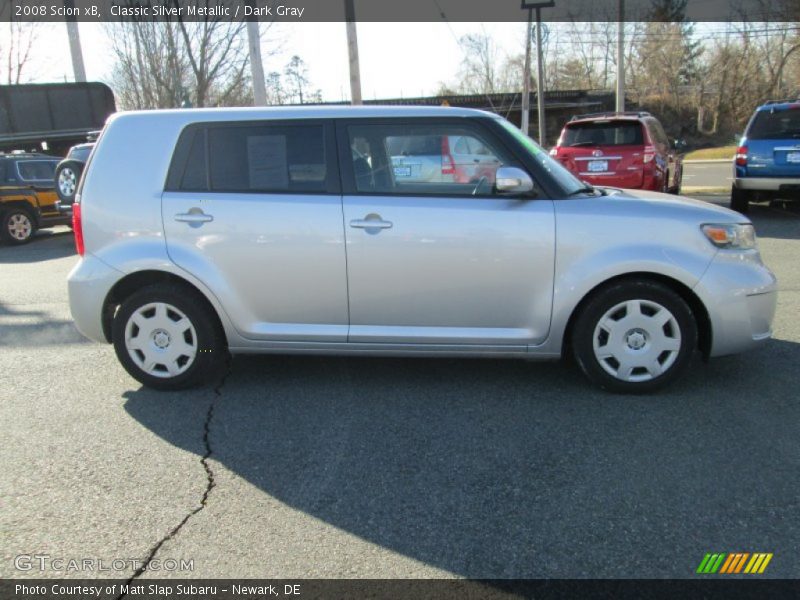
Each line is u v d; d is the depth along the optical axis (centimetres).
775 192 1074
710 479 309
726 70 4831
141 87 1644
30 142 1891
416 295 409
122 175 426
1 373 483
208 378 462
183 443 361
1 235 1228
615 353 406
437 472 324
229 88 1588
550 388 427
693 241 395
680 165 1380
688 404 395
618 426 368
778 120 1045
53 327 617
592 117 1011
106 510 295
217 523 284
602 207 400
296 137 418
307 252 411
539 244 397
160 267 420
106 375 476
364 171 413
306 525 282
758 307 401
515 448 346
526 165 405
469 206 401
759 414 378
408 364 481
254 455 346
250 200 414
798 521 275
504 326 411
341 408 405
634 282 399
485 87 4419
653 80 5253
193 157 425
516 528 276
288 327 424
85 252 430
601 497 297
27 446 360
